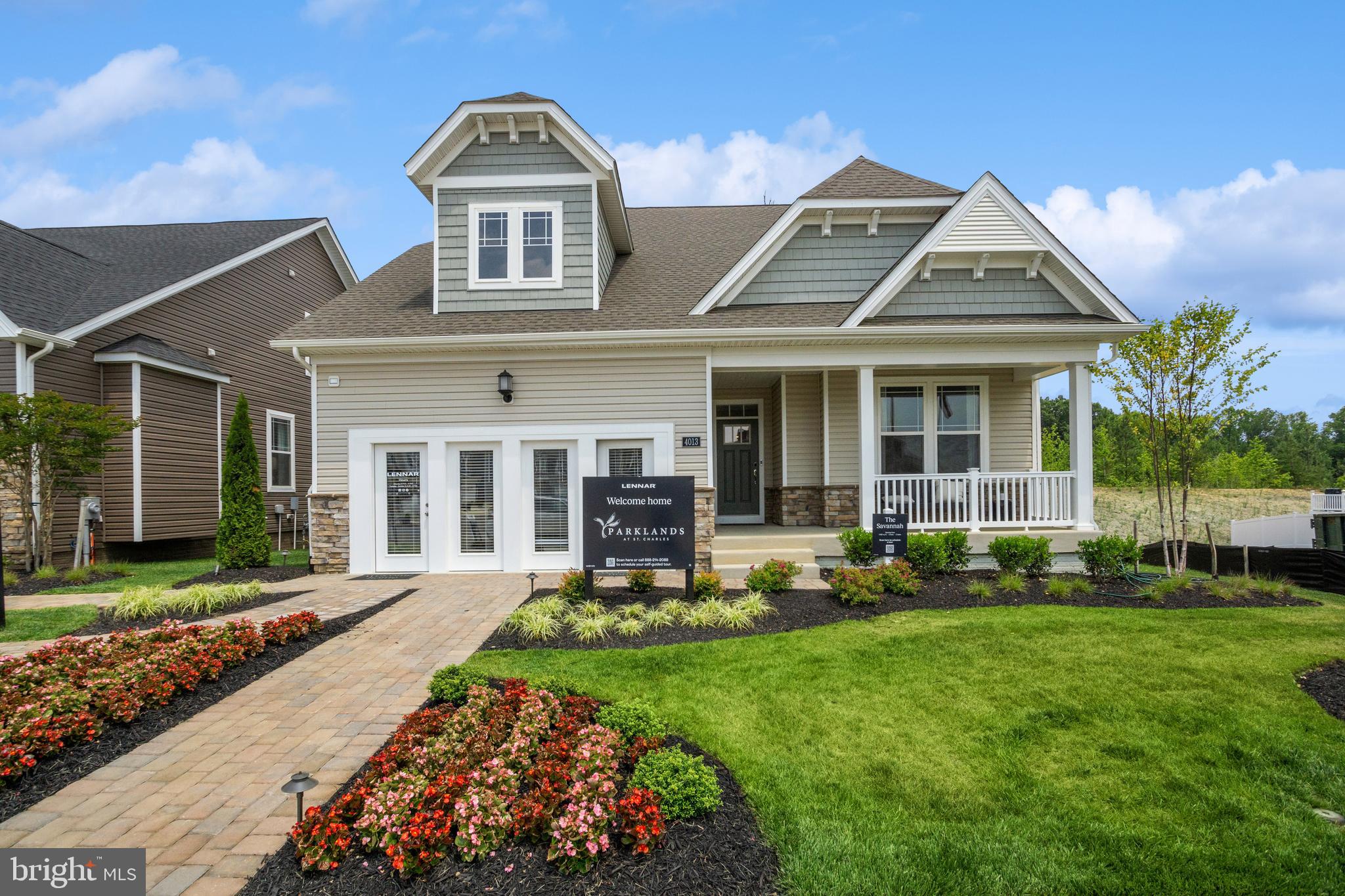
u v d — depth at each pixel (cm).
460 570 1096
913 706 505
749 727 467
